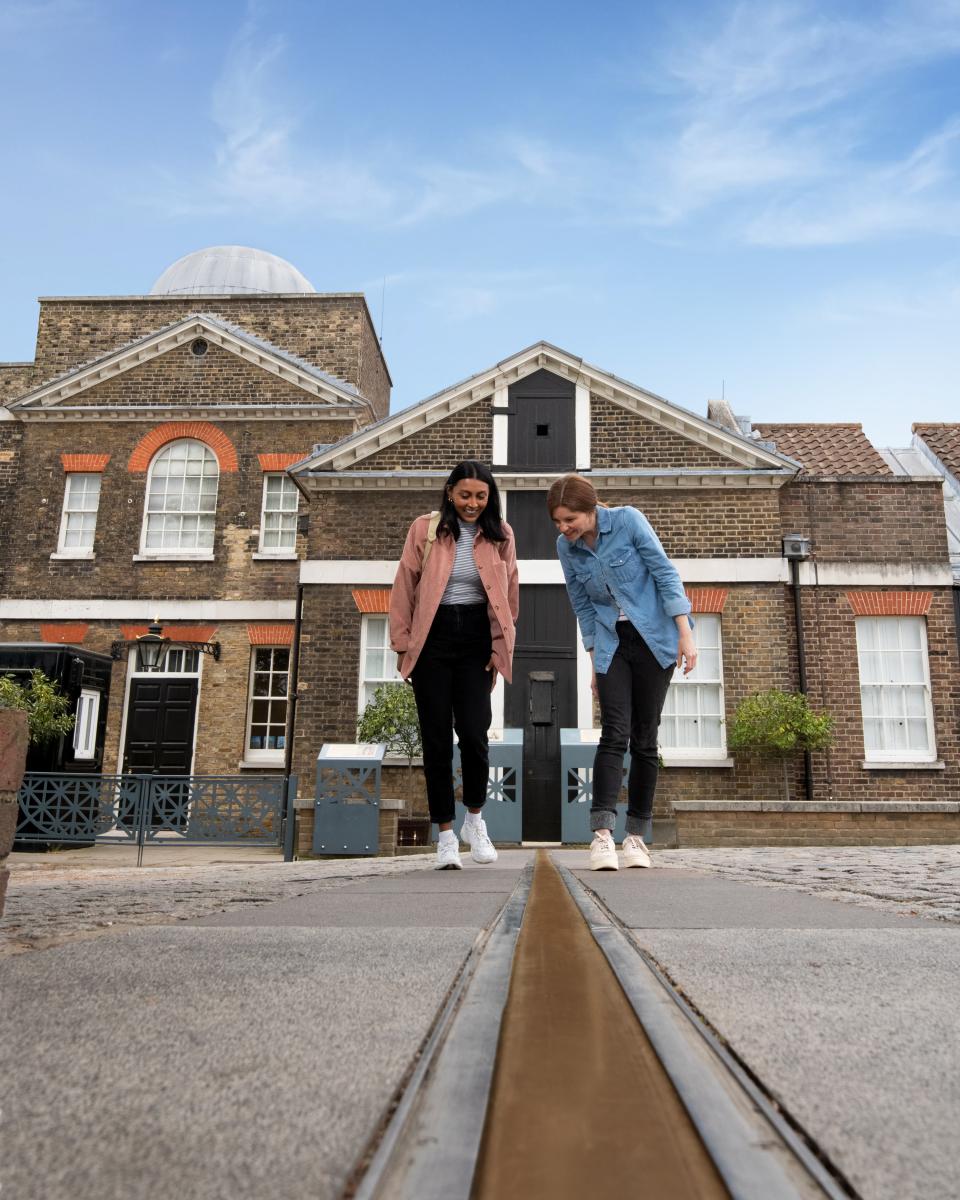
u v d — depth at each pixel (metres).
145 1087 0.73
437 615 3.98
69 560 14.98
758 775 11.56
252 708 14.48
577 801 10.34
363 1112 0.66
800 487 12.44
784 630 11.95
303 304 16.64
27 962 1.35
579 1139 0.58
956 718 11.92
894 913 2.04
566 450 12.70
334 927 1.77
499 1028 0.88
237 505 15.01
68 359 16.67
